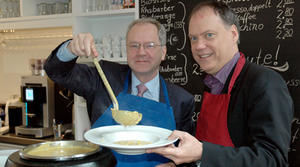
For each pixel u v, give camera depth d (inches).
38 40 113.7
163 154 31.5
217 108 42.3
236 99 39.1
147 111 48.2
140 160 46.2
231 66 42.7
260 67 38.9
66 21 90.4
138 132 38.0
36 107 94.7
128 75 53.4
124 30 94.0
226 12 39.6
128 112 40.9
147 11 85.1
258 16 69.1
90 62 88.3
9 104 106.6
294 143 65.5
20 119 99.9
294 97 65.5
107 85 42.5
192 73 79.3
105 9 88.4
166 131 39.1
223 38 40.0
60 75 44.5
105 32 97.0
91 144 32.7
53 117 95.4
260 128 32.9
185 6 79.0
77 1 88.1
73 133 94.3
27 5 98.4
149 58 49.9
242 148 32.2
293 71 65.5
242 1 70.8
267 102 33.5
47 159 25.7
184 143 32.0
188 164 44.5
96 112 49.9
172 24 81.4
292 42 65.5
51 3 97.7
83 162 26.1
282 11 66.2
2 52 122.8
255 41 69.8
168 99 52.1
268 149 31.1
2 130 99.7
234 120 39.0
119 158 45.6
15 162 26.1
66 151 31.8
